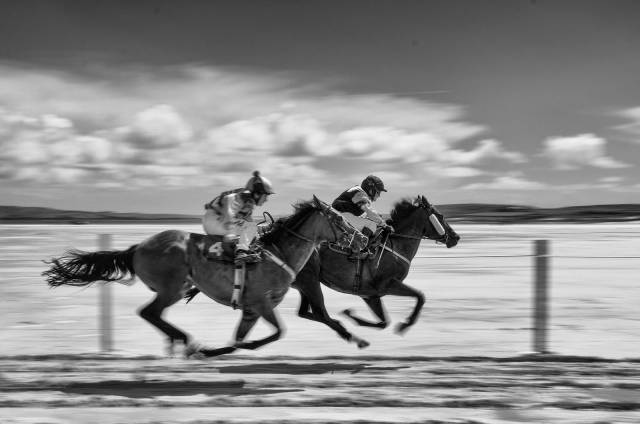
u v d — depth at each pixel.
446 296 15.79
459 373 7.66
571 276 20.52
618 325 11.55
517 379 7.38
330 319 8.89
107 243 8.60
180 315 12.56
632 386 7.08
